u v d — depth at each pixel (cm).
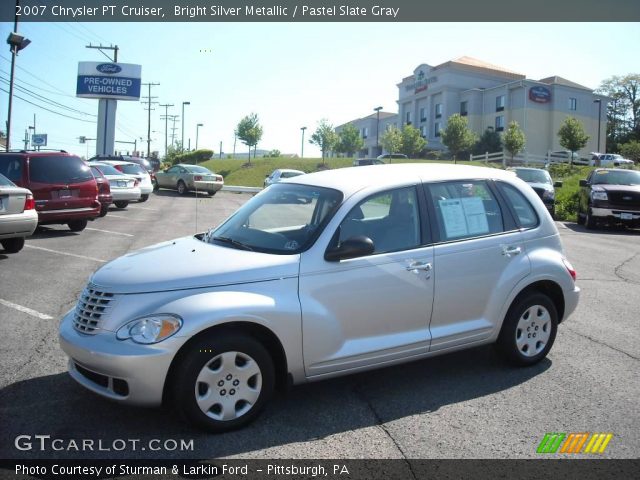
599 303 739
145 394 347
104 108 4984
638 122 8288
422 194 458
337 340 403
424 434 373
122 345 348
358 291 410
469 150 6122
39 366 477
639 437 375
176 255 412
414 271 432
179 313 354
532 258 492
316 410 407
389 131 6353
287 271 390
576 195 2156
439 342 448
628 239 1427
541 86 6303
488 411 410
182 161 6719
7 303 668
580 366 505
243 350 368
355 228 422
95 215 1286
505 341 486
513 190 511
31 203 966
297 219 442
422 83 7269
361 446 356
